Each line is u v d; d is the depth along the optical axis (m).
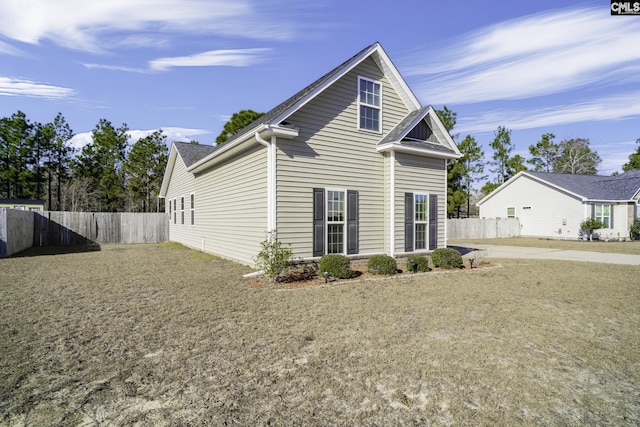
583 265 11.26
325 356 3.78
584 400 2.94
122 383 3.16
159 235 20.97
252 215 9.59
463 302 6.16
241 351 3.91
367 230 10.10
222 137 31.73
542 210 25.61
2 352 3.84
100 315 5.27
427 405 2.81
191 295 6.55
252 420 2.59
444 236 11.82
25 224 15.52
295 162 8.80
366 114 10.27
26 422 2.55
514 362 3.67
